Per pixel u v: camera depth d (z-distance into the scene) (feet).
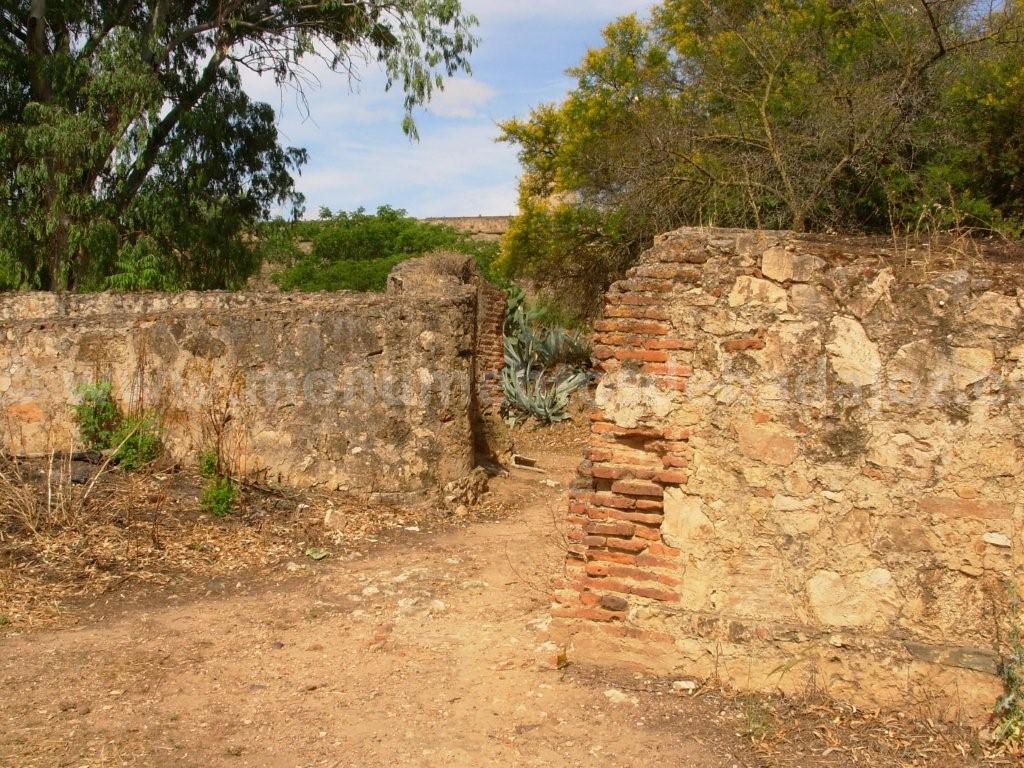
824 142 38.47
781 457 14.35
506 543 24.43
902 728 13.19
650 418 15.01
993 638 13.32
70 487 23.35
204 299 40.73
